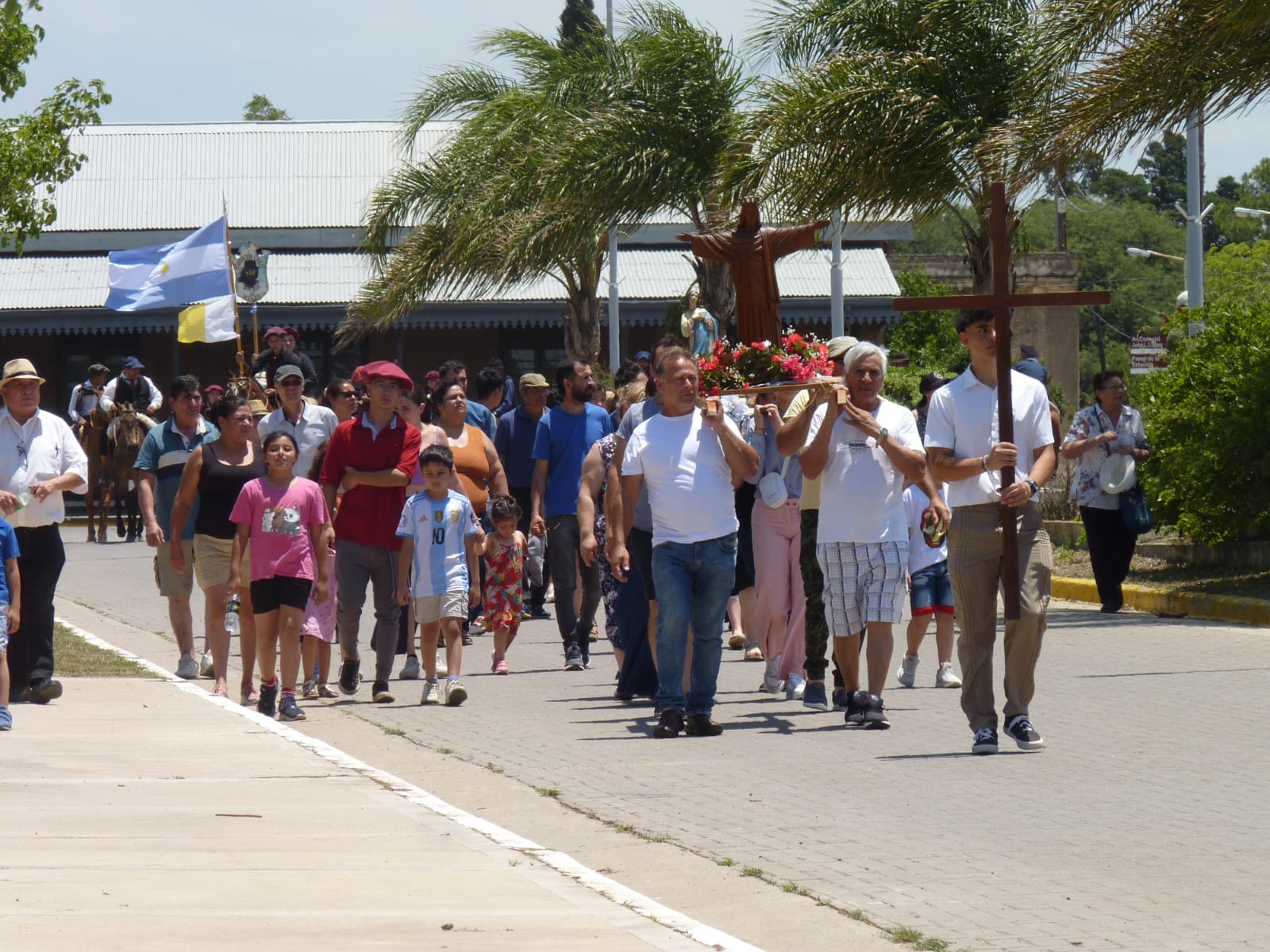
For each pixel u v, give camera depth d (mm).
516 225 80812
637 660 31969
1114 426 46906
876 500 27641
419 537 32406
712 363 30703
